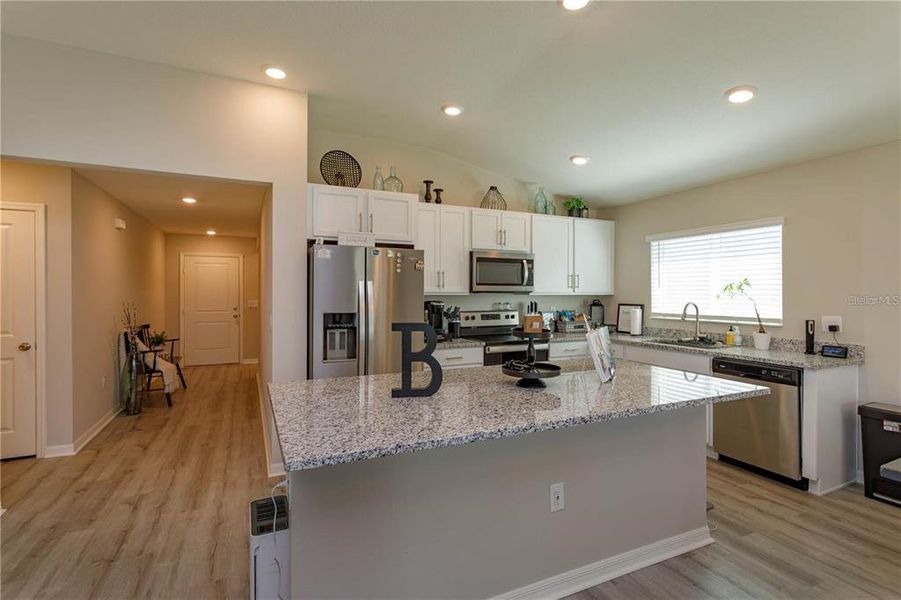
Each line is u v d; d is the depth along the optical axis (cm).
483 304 466
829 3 188
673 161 366
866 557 219
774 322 357
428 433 139
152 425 426
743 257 381
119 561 212
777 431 303
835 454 295
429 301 438
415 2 214
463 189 448
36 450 340
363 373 318
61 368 346
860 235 305
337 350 320
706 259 412
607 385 211
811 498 282
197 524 245
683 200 432
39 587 193
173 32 243
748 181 376
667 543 222
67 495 279
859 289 305
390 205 359
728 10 201
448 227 407
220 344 770
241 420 444
